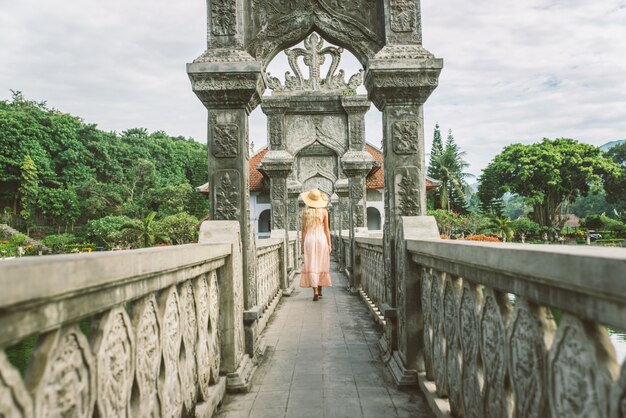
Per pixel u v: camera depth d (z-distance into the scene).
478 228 35.91
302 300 8.44
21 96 69.81
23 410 1.08
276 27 4.85
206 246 2.88
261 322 5.52
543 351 1.50
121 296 1.64
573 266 1.21
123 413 1.68
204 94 4.48
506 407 1.84
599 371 1.17
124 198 58.34
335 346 5.03
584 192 54.62
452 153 51.84
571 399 1.32
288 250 11.15
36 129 59.56
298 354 4.73
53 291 1.16
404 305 3.73
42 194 55.34
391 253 4.40
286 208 11.48
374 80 4.36
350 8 4.82
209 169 4.54
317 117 12.58
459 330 2.49
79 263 1.29
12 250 35.56
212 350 3.27
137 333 1.85
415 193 4.45
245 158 4.59
